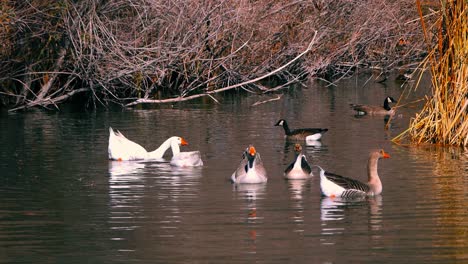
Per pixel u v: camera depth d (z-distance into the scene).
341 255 12.77
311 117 29.31
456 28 21.86
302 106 32.38
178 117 29.25
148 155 21.45
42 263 12.62
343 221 14.75
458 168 19.42
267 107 32.09
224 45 34.16
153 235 13.98
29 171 19.59
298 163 18.66
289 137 24.47
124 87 33.12
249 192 17.22
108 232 14.21
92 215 15.36
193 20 31.86
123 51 30.84
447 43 22.41
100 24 29.86
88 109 31.53
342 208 15.74
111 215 15.34
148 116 29.47
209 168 20.00
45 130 26.12
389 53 41.81
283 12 36.75
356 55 40.50
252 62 35.75
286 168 19.38
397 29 41.56
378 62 42.75
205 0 32.41
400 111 30.88
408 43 41.62
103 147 23.00
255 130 26.23
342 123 27.88
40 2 31.22
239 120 28.47
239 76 34.53
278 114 30.06
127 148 21.19
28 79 32.25
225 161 20.92
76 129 26.36
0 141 24.00
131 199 16.62
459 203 15.97
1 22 29.72
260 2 35.53
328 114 30.08
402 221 14.71
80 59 30.33
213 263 12.48
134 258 12.78
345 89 38.16
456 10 21.73
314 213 15.38
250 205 16.02
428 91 36.28
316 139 24.34
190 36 30.78
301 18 38.69
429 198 16.45
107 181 18.47
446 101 22.56
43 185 18.02
